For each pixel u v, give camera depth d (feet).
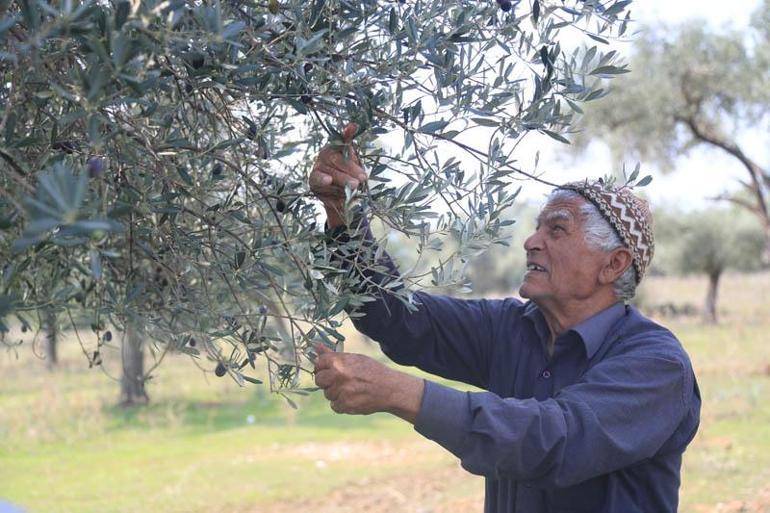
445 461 30.19
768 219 63.93
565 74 5.55
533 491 7.31
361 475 28.40
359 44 5.57
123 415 40.04
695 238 84.58
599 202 7.45
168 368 54.80
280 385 5.83
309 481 27.61
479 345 8.30
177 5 4.13
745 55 58.80
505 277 134.82
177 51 4.81
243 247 5.83
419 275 5.59
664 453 7.04
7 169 4.75
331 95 5.57
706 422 33.47
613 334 7.48
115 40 3.80
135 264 6.79
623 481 6.98
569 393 6.55
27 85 5.08
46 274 6.65
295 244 5.84
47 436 35.04
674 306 96.43
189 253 6.22
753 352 55.77
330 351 5.96
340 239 6.23
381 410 6.01
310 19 5.28
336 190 6.01
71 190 3.31
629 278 7.54
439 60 5.36
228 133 6.27
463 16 5.34
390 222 5.67
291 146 6.93
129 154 5.42
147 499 25.57
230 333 5.90
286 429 37.04
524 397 7.88
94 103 3.99
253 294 6.23
